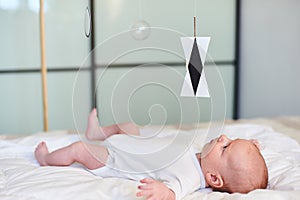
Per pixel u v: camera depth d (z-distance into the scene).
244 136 1.56
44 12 2.54
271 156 1.31
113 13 2.65
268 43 2.63
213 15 2.85
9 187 1.07
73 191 1.04
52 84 2.61
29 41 2.54
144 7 2.70
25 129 2.61
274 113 2.62
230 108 2.99
